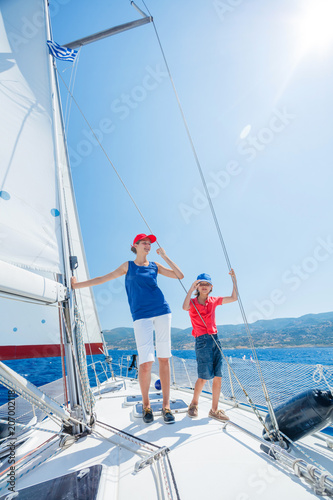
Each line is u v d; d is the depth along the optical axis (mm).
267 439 1624
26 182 1603
